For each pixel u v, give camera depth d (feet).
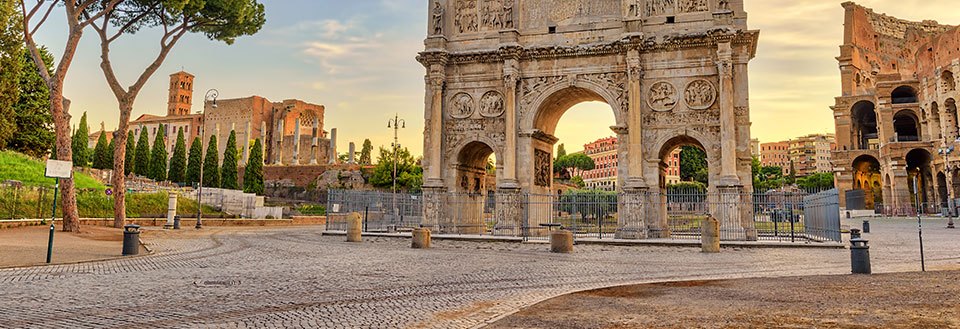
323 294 55.42
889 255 96.58
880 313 43.50
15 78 197.57
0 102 191.01
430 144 155.94
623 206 140.77
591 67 149.18
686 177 474.49
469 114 157.07
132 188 220.43
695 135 141.38
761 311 45.24
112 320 41.98
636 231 136.87
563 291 59.26
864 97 369.50
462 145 156.97
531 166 151.64
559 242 106.63
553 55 150.71
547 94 151.43
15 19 195.52
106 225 162.81
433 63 157.07
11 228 129.80
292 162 509.76
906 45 444.96
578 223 185.47
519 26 155.33
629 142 142.72
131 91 151.43
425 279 67.36
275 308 47.73
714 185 138.51
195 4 143.74
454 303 51.34
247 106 538.47
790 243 118.32
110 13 148.77
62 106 130.72
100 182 223.71
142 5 148.15
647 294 55.62
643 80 146.20
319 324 41.52
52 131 241.35
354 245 118.62
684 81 143.43
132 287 57.16
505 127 151.84
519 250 110.22
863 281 62.18
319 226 213.05
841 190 352.90
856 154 353.10
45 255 82.79
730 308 46.88
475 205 167.63
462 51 156.46
